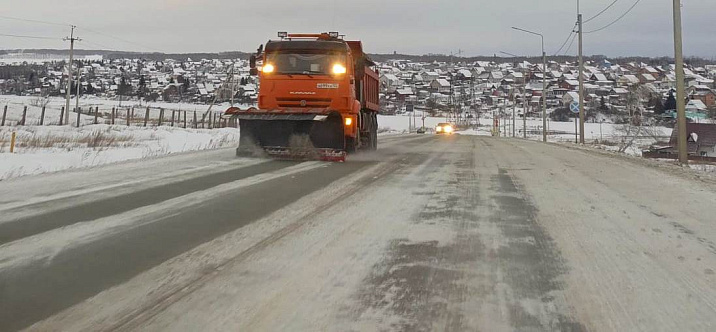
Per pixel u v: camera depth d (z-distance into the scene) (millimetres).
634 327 3670
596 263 5129
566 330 3625
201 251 5398
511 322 3754
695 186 10602
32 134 28141
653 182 11219
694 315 3871
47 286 4375
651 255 5391
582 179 11562
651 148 41938
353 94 15039
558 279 4664
